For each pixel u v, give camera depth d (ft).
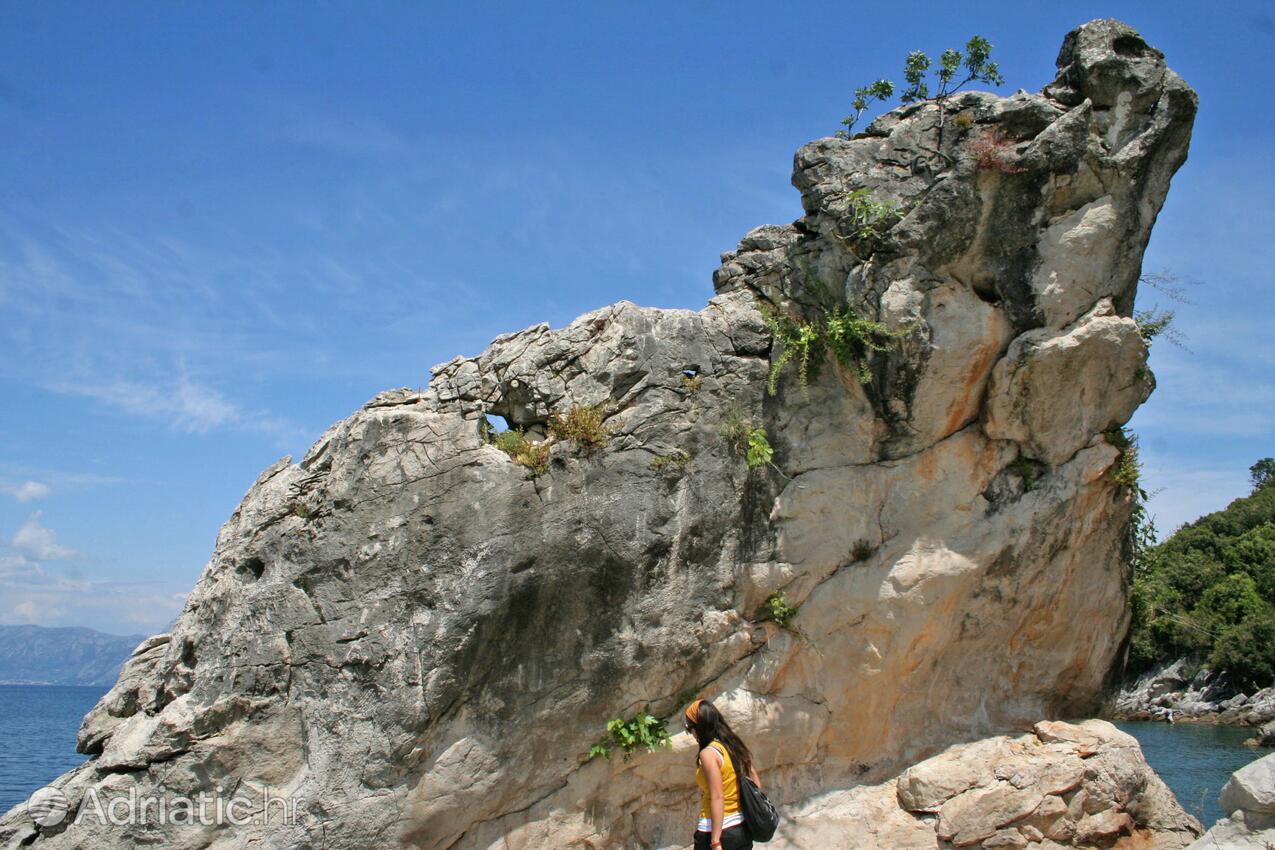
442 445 36.17
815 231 39.63
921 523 38.42
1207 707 137.18
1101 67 36.96
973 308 36.94
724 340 39.42
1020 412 37.63
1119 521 40.83
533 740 35.35
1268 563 155.22
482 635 34.55
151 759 34.06
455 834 34.86
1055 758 37.32
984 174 35.91
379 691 34.17
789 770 38.06
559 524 35.73
